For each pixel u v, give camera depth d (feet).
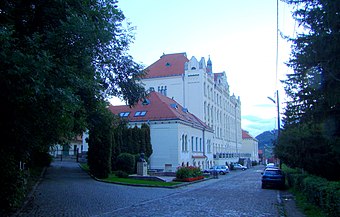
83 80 37.88
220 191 76.33
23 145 43.19
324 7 23.13
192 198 60.80
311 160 57.00
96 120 73.26
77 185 74.90
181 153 153.79
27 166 88.22
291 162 82.84
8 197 39.52
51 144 66.85
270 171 86.07
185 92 211.00
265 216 40.14
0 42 27.37
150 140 147.64
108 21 43.32
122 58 50.14
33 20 36.14
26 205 45.03
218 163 231.50
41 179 83.56
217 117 249.55
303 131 55.52
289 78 40.50
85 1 36.32
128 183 85.81
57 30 33.45
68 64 35.17
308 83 30.48
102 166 97.14
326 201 35.73
